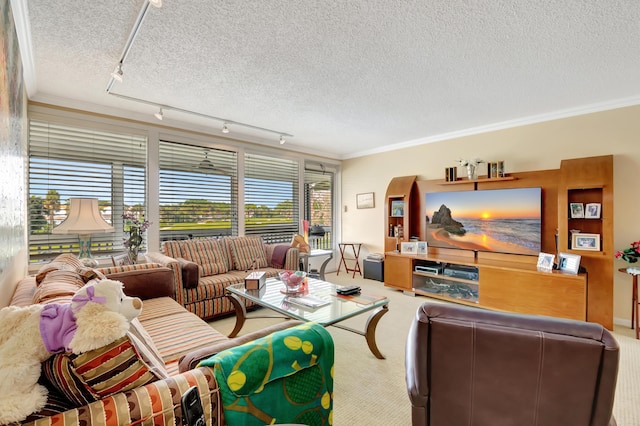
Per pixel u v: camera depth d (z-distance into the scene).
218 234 4.29
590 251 3.03
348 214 5.93
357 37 2.00
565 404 0.96
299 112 3.49
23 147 2.33
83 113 3.17
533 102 3.18
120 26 1.88
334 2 1.67
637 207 3.03
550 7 1.70
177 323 2.04
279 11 1.74
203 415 0.90
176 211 3.90
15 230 1.75
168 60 2.30
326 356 1.28
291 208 5.25
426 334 1.10
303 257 4.36
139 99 3.07
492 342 1.02
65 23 1.84
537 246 3.52
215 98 3.06
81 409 0.80
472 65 2.38
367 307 2.26
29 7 1.68
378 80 2.65
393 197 4.82
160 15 1.75
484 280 3.49
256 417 1.04
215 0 1.64
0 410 0.71
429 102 3.18
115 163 3.42
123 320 0.89
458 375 1.08
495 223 3.83
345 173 5.99
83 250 2.87
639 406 1.81
